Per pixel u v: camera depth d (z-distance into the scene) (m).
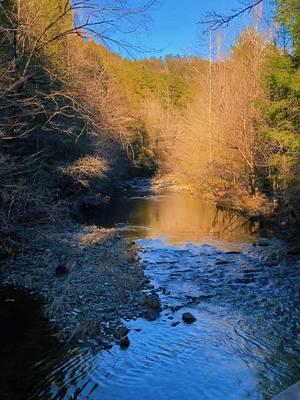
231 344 7.66
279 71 17.44
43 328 8.15
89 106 15.11
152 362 6.99
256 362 6.98
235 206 24.97
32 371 6.64
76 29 12.58
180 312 9.23
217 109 32.38
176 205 28.08
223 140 29.28
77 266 12.14
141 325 8.45
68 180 21.59
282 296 10.24
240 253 14.61
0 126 11.71
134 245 15.85
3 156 12.28
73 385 6.28
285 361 7.01
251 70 26.53
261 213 21.52
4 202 13.20
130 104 46.72
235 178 29.22
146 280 11.32
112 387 6.26
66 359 7.02
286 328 8.38
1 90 11.34
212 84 34.72
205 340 7.82
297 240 15.95
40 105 12.23
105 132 17.00
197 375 6.60
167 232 18.78
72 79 14.87
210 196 31.52
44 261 12.55
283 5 15.95
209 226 20.38
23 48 12.52
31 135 15.84
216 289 10.80
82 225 19.12
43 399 5.93
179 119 59.59
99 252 14.06
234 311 9.30
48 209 14.87
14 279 10.97
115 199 31.31
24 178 14.73
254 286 11.02
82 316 8.71
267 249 15.03
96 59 21.25
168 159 51.44
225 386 6.29
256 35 26.47
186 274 12.12
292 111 17.70
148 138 54.44
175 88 77.12
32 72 13.48
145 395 6.08
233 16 5.78
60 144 19.02
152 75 78.00
